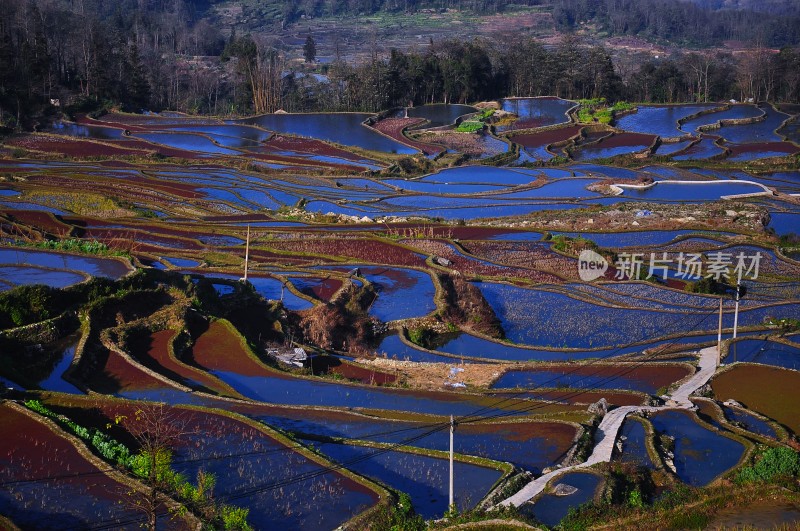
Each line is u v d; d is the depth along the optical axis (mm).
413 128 147375
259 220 84750
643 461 34688
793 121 156875
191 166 113938
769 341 51938
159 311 50031
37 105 138000
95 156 114625
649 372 47031
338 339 53531
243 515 28109
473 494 31609
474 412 40406
